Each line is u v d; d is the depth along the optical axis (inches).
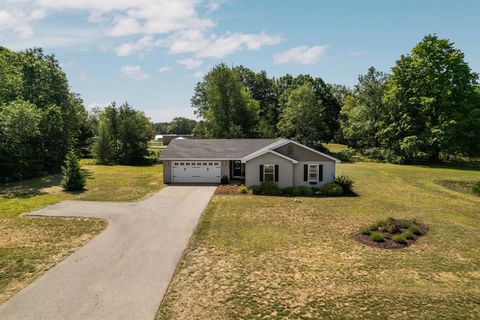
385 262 517.7
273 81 3250.5
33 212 781.3
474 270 494.3
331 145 2918.3
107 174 1493.6
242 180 1295.5
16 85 1430.9
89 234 625.9
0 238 600.4
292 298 403.2
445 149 1860.2
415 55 1953.7
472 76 1854.1
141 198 957.8
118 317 357.7
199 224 701.3
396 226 682.2
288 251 556.7
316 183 1111.6
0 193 1019.3
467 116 1822.1
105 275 455.5
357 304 391.2
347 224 719.7
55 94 1598.2
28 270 470.0
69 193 1026.1
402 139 1994.3
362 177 1408.7
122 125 2095.2
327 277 462.0
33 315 359.3
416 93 1925.4
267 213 803.4
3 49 1633.9
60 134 1553.9
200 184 1214.9
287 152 1112.8
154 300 393.1
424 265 509.0
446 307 387.2
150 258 515.8
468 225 730.8
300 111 2358.5
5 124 1185.4
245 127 2234.3
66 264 489.7
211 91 2247.8
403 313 372.8
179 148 1312.7
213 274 465.4
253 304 388.2
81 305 380.2
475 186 1156.5
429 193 1103.0
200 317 360.8
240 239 612.1
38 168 1391.5
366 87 2314.2
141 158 2169.0
